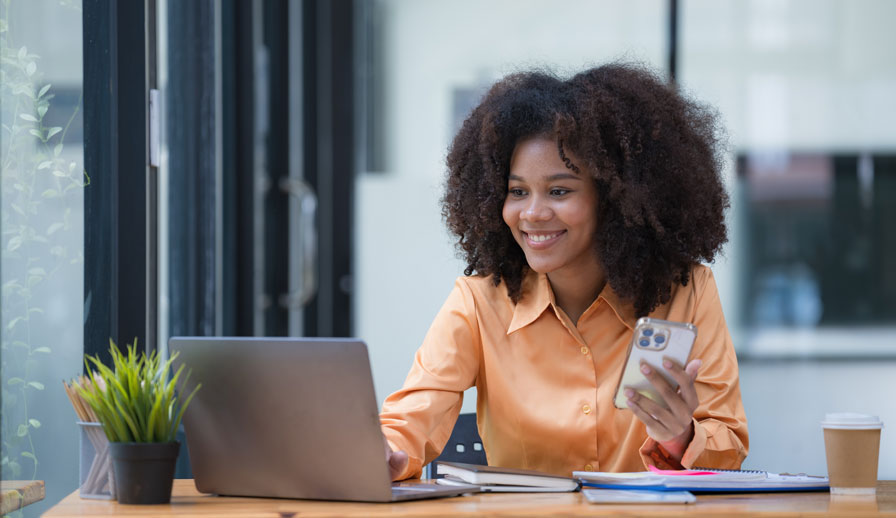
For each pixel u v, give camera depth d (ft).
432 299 20.35
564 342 8.63
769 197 19.35
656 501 6.70
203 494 7.36
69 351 8.82
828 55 19.16
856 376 19.34
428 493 6.96
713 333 8.63
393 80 20.40
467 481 7.42
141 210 9.86
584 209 8.24
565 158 8.09
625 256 8.41
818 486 7.32
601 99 8.31
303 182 20.03
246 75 15.84
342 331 20.36
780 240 19.38
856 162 19.21
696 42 19.33
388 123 20.42
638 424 8.39
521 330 8.72
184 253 12.67
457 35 20.20
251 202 15.90
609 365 8.59
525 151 8.23
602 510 6.43
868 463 7.09
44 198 8.38
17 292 7.88
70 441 8.77
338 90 20.45
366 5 20.40
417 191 20.36
